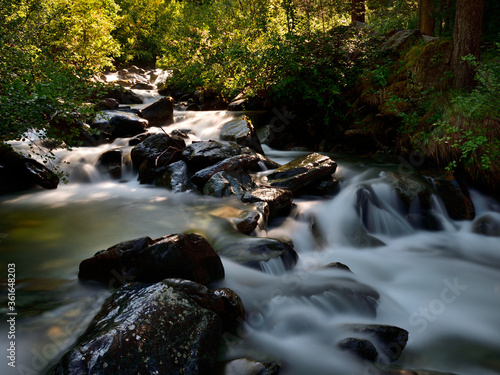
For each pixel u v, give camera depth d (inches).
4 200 227.5
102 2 537.6
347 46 347.3
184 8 706.8
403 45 341.1
